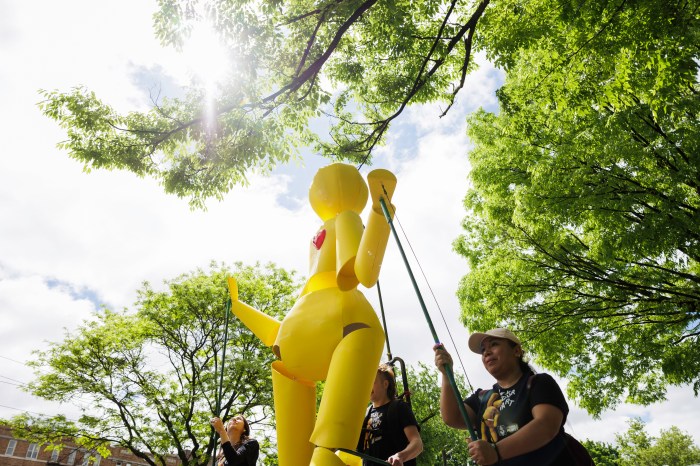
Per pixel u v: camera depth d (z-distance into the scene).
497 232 10.17
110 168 7.60
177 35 6.59
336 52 8.59
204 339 17.05
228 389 15.16
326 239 3.30
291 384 3.07
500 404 2.14
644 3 5.04
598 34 5.65
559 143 8.09
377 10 7.41
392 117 8.04
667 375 8.55
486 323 10.09
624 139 6.95
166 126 7.49
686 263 8.00
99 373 16.28
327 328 2.82
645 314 8.40
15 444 30.80
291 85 7.31
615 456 44.03
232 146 7.55
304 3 7.93
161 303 16.92
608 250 7.49
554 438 1.95
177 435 15.75
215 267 18.67
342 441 2.41
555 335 9.20
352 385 2.55
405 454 2.56
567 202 7.46
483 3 6.52
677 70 5.16
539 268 9.35
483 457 1.77
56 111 7.29
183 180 7.82
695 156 6.83
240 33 6.72
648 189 7.08
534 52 7.08
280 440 3.01
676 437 41.06
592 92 6.23
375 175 2.75
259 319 3.58
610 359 9.02
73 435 16.02
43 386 15.74
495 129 10.43
